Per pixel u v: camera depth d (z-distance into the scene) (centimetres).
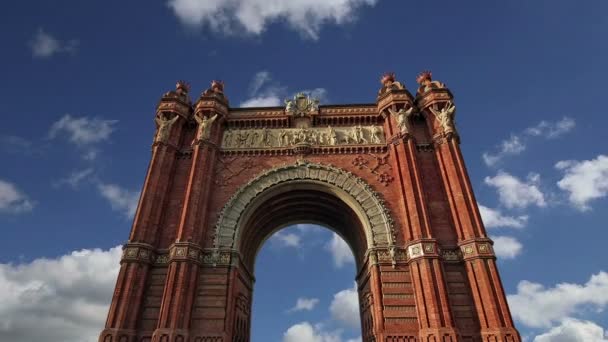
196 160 3769
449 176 3600
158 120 4097
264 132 4166
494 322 2808
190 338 2981
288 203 4072
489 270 3047
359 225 3772
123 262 3197
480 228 3272
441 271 3062
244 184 3775
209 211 3625
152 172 3700
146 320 3056
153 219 3481
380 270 3244
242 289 3700
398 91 4138
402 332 2964
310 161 3891
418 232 3241
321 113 4250
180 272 3125
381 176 3775
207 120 4041
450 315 2862
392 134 3969
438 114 3969
